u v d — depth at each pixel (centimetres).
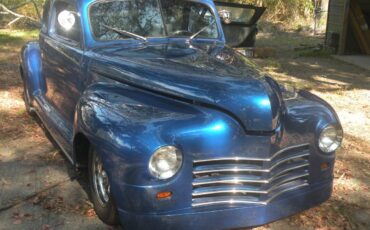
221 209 339
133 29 484
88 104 382
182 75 378
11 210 414
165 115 348
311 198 382
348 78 1128
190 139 329
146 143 321
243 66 411
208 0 539
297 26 2298
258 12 1347
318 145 376
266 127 343
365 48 1516
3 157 532
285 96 402
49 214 409
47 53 571
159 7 504
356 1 1552
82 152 412
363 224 418
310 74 1170
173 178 326
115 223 379
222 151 336
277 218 360
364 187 495
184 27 513
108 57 431
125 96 386
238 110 343
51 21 572
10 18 1845
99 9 479
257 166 346
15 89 849
